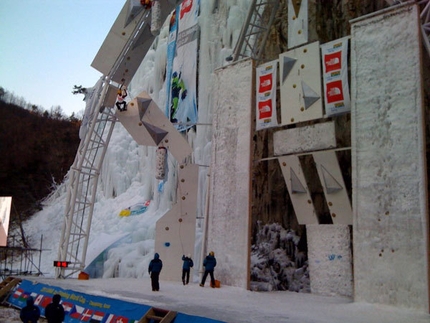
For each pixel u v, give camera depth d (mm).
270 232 19859
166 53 29484
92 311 9688
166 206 25641
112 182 31656
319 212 18516
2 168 41969
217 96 16875
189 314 8180
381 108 12078
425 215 10797
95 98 18484
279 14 21250
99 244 24281
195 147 24625
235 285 14664
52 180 42469
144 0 16547
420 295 10570
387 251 11344
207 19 25422
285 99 15219
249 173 15047
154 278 12938
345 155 18094
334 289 14461
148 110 17703
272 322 7895
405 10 12000
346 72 13602
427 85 16047
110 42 17594
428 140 15781
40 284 12219
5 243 12602
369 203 11891
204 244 17000
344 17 19047
